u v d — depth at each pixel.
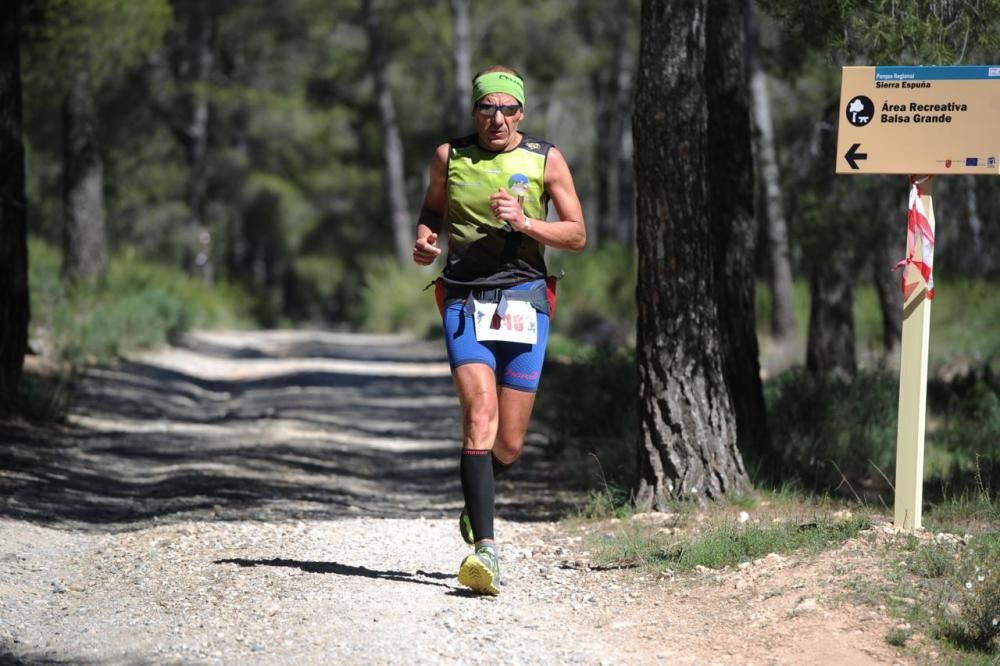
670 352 14.03
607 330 43.44
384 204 100.25
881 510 13.95
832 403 20.89
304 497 16.08
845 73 11.27
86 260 41.00
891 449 18.53
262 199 85.56
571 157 88.50
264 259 110.69
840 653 8.77
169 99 67.06
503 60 77.56
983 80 10.95
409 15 82.62
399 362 39.75
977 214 23.47
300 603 10.12
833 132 23.62
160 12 33.53
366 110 94.56
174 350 38.00
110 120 60.91
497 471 10.80
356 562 11.93
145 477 17.25
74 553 12.36
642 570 11.34
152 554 12.11
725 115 17.14
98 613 10.02
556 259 47.78
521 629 9.56
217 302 56.19
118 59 32.78
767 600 9.94
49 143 54.56
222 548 12.42
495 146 10.21
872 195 23.66
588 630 9.59
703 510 13.77
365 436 23.02
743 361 17.05
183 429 22.44
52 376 25.78
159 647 9.05
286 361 38.56
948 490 15.33
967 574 9.90
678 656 8.92
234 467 18.11
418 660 8.72
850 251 24.55
